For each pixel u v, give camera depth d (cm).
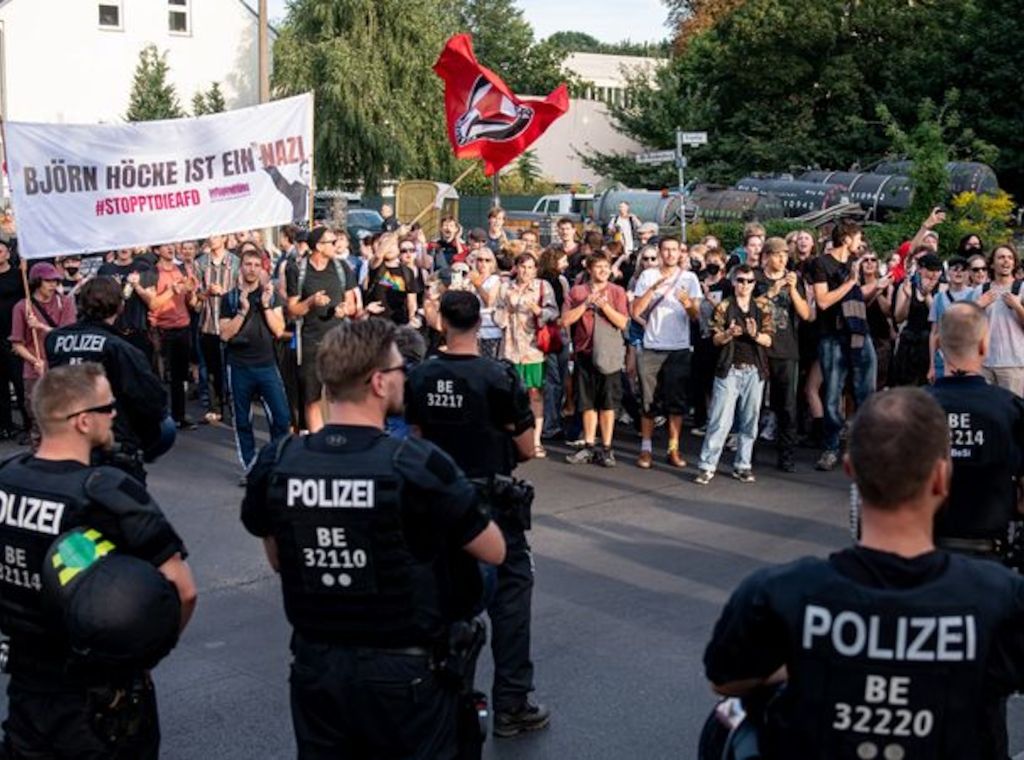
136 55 3731
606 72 7725
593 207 3066
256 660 612
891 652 243
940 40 3531
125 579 335
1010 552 464
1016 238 2172
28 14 3572
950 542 468
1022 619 248
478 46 6606
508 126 1323
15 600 354
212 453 1122
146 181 988
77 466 359
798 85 3797
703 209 2636
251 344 977
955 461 461
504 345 1053
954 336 465
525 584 519
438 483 338
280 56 3300
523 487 502
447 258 1473
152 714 371
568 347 1133
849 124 3616
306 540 339
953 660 242
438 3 3653
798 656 248
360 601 338
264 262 989
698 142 1636
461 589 360
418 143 3428
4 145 934
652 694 561
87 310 619
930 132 2016
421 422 498
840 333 1016
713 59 3909
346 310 1001
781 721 255
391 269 1145
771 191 2720
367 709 341
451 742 354
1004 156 3238
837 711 246
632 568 757
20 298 1168
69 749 354
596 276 1030
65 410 360
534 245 1286
